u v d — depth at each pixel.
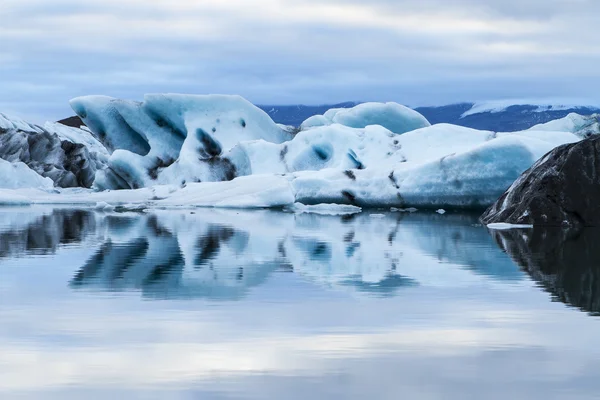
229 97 52.81
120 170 50.97
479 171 34.66
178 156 52.81
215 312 10.44
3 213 34.28
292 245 19.75
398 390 7.04
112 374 7.51
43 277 13.69
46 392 7.00
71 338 8.93
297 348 8.48
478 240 20.88
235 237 22.12
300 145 48.06
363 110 55.19
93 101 54.06
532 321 9.82
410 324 9.65
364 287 12.58
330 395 6.92
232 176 49.19
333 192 39.09
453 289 12.34
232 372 7.57
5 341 8.79
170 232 23.84
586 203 25.25
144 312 10.43
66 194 49.03
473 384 7.21
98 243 20.12
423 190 36.41
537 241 20.38
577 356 8.14
